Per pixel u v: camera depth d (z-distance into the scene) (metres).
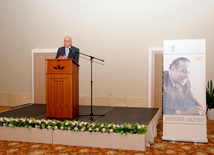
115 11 6.40
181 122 3.65
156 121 4.55
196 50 3.56
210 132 4.29
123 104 6.40
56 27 6.88
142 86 6.28
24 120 3.60
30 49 7.15
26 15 7.14
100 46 6.54
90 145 3.35
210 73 5.80
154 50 6.13
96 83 6.59
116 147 3.25
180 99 3.64
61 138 3.46
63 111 3.79
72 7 6.72
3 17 7.36
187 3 5.91
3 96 7.44
